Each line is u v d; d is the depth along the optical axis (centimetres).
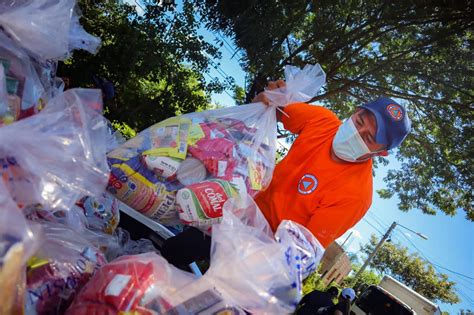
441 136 921
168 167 170
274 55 672
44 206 106
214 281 117
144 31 754
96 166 121
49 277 105
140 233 199
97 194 120
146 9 766
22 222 85
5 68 122
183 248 186
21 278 88
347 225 193
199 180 177
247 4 666
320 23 749
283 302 123
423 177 996
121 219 197
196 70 823
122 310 100
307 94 224
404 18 742
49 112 115
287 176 206
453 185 944
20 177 102
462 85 794
